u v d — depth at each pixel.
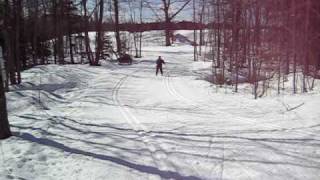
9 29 29.11
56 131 12.26
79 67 37.81
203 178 7.35
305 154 8.56
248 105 15.88
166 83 26.88
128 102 18.56
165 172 7.80
